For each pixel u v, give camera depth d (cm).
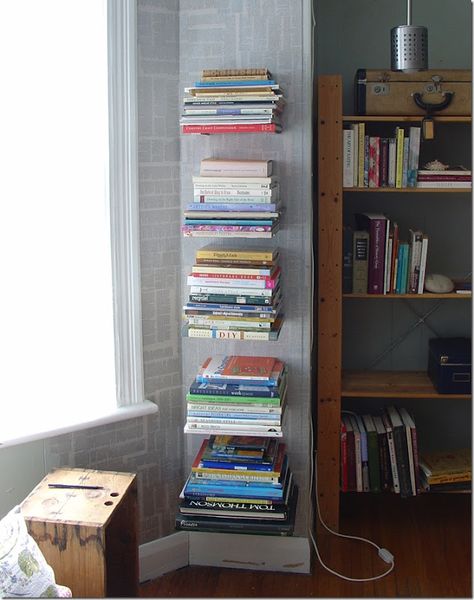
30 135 293
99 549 253
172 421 333
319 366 361
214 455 314
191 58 316
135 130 307
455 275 396
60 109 298
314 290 381
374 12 382
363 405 410
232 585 330
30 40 289
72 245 306
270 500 308
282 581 334
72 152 302
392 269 363
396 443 374
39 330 301
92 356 313
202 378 309
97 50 300
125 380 318
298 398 332
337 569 343
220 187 301
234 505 311
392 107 350
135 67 305
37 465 301
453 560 349
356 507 396
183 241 326
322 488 369
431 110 347
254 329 303
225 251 305
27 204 295
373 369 405
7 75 286
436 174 353
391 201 394
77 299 309
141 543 331
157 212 318
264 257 303
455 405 407
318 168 347
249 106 296
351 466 378
